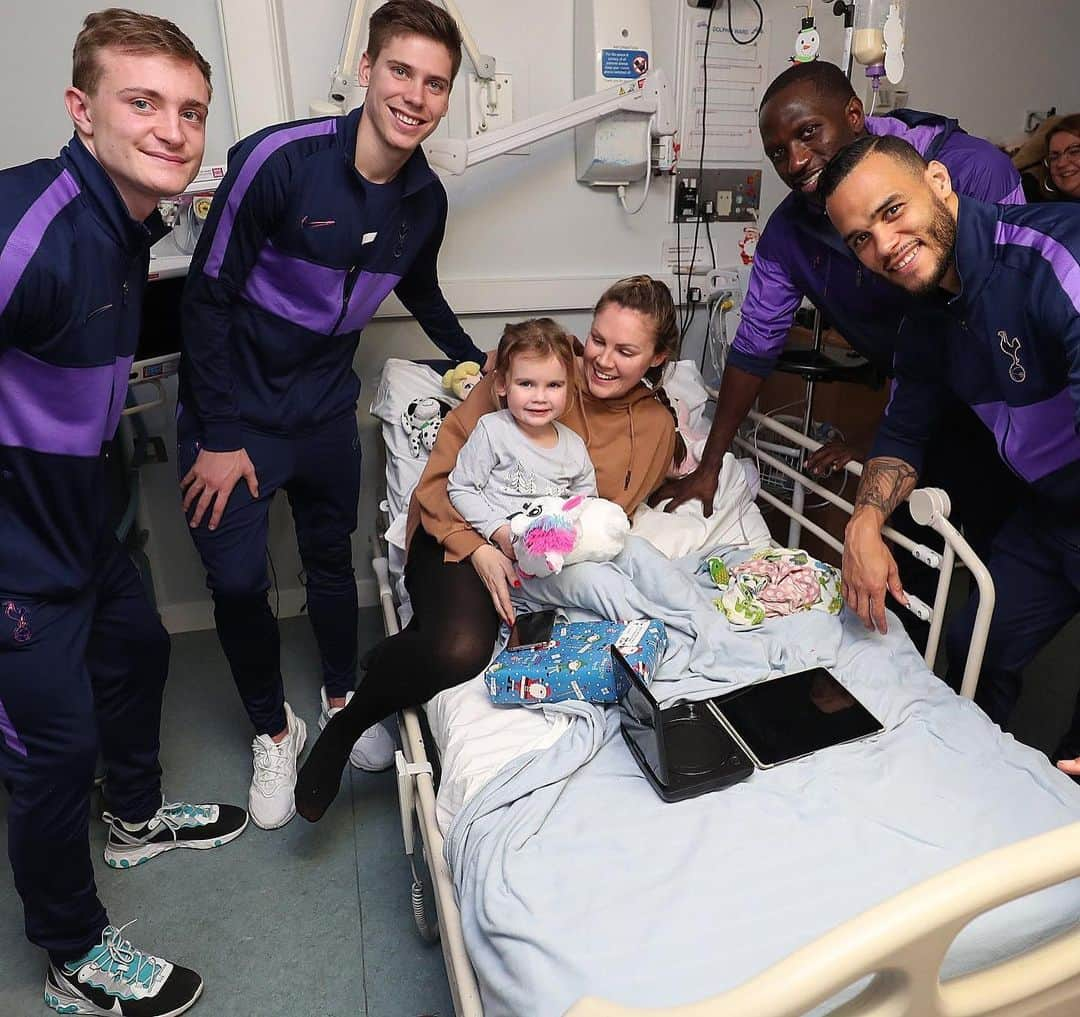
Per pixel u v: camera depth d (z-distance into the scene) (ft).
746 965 2.62
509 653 4.21
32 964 4.72
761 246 5.86
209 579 5.33
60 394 3.58
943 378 4.57
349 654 6.38
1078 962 2.20
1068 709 6.81
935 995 1.99
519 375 4.62
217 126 6.75
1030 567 4.86
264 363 5.27
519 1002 2.66
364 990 4.55
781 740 3.76
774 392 8.04
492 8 6.87
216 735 6.59
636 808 3.39
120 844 5.35
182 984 4.46
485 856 3.18
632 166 7.31
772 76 7.72
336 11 6.63
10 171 3.36
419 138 4.81
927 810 3.28
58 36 6.27
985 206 3.72
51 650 3.80
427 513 4.88
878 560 4.40
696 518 5.60
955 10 8.16
